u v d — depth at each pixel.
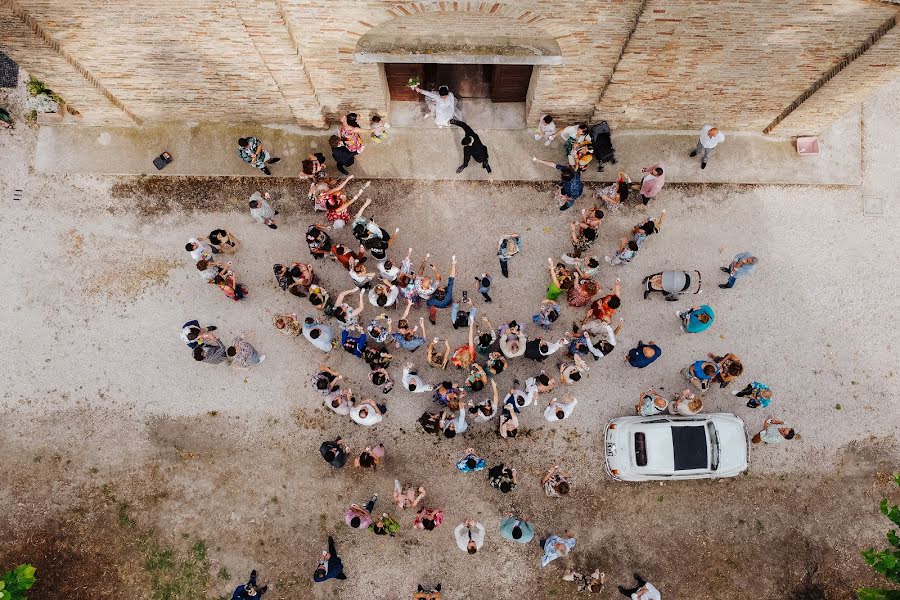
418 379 10.65
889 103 12.30
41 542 11.37
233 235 11.83
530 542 11.48
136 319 11.69
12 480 11.41
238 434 11.53
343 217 11.29
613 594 11.47
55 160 11.90
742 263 11.21
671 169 12.05
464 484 11.53
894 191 12.11
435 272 11.15
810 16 8.46
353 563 11.41
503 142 12.02
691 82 10.30
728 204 12.04
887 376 11.78
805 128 11.73
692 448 10.90
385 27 9.21
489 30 9.27
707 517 11.54
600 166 11.98
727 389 11.70
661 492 11.55
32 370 11.56
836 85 10.09
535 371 11.68
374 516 11.44
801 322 11.85
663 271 11.63
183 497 11.45
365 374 11.65
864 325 11.85
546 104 11.20
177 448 11.51
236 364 11.16
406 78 11.19
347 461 11.51
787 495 11.57
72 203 11.85
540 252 11.91
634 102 10.98
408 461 11.55
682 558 11.49
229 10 8.59
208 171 11.91
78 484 11.43
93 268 11.76
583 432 11.61
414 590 11.41
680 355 11.75
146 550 11.38
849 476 11.61
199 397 11.57
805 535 11.52
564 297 11.77
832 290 11.91
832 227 12.03
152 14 8.70
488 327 11.77
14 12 8.43
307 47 9.39
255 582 11.30
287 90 10.48
